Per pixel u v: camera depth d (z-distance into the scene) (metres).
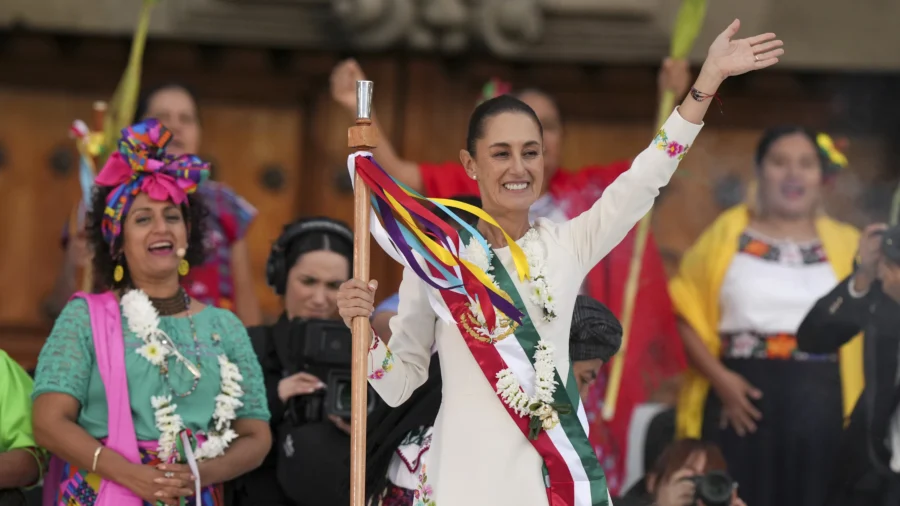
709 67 12.92
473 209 13.15
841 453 19.89
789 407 20.25
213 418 15.21
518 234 13.41
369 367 13.16
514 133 13.25
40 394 14.74
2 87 27.14
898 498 19.31
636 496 19.55
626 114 27.67
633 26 27.42
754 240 21.27
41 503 17.72
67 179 27.08
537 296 13.02
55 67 27.23
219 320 15.80
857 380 20.05
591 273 20.70
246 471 15.34
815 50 27.39
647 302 20.80
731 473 20.25
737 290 20.86
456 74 27.61
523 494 12.70
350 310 13.11
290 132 27.61
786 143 21.44
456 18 26.72
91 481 14.76
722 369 20.66
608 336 15.15
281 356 17.06
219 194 21.23
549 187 20.66
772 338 20.58
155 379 14.98
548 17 27.31
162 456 14.76
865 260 20.20
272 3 27.36
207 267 20.84
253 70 27.64
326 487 15.84
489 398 12.92
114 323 15.13
